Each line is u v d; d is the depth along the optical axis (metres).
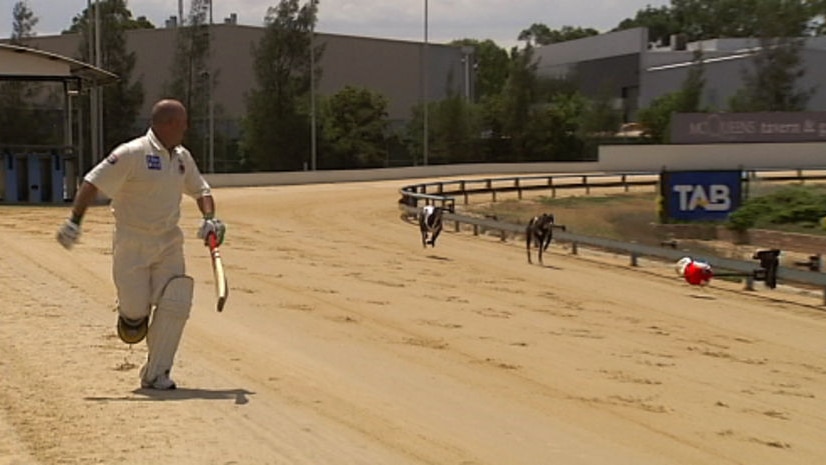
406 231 26.33
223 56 67.44
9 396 6.86
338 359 9.24
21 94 58.50
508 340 11.26
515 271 18.86
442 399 7.87
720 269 19.06
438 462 5.95
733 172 28.36
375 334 11.02
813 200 29.58
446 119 65.69
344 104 63.09
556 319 13.19
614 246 21.06
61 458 5.51
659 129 64.94
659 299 16.06
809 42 76.12
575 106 68.31
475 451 6.29
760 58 68.94
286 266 17.30
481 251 22.31
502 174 56.59
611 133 67.31
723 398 8.93
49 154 31.19
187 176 6.80
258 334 10.26
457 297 14.72
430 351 10.20
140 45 67.00
